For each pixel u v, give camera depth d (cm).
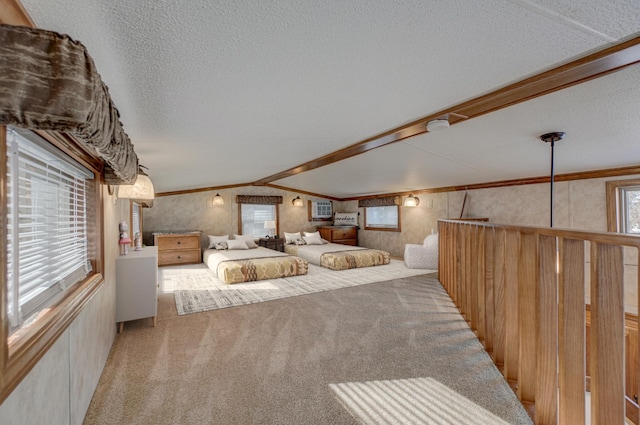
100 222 223
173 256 680
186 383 208
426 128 264
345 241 898
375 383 208
